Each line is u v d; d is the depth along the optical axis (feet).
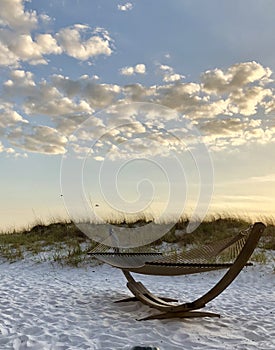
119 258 21.66
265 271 30.50
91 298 23.25
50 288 26.61
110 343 14.88
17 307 20.84
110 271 33.14
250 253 16.24
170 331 16.47
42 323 17.70
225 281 16.97
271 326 17.39
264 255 33.99
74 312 19.80
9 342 14.99
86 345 14.64
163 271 18.13
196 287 27.86
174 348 14.44
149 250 38.19
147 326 17.12
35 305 21.30
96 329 16.83
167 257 18.89
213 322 17.89
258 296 24.53
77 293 24.70
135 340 15.28
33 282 29.14
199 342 15.10
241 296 24.57
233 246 17.98
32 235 47.78
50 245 41.93
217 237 41.37
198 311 19.36
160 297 23.15
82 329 16.80
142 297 20.24
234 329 16.94
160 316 18.16
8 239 45.70
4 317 18.81
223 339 15.51
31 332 16.47
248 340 15.44
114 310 20.24
